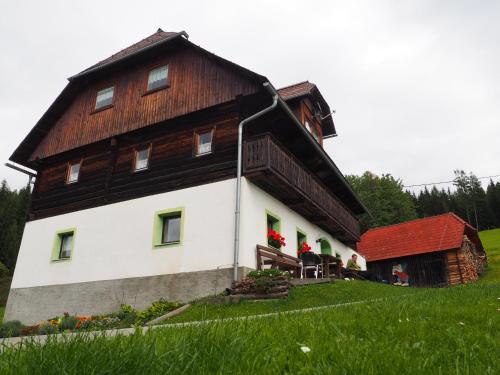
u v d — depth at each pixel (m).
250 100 14.55
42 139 19.39
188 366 2.54
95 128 17.48
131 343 2.81
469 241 27.45
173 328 3.74
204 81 15.30
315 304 10.07
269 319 4.48
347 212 20.89
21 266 16.88
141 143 16.08
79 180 17.22
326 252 19.77
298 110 18.69
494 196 66.19
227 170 13.67
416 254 25.39
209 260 12.80
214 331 3.18
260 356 2.82
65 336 3.04
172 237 14.12
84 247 15.58
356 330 3.97
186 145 14.92
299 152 17.28
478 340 3.47
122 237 14.80
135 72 17.45
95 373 2.43
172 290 13.05
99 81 18.44
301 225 16.86
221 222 13.05
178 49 16.55
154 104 16.17
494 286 8.53
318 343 3.21
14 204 50.16
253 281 10.77
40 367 2.45
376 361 2.76
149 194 14.94
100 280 14.62
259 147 13.16
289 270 14.70
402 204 49.22
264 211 13.98
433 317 4.60
